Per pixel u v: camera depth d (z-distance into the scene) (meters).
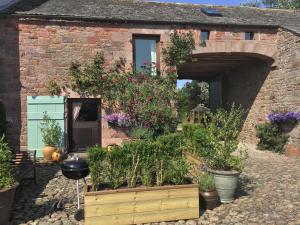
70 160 5.34
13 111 10.99
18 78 11.02
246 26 12.55
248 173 8.51
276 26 12.72
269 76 13.38
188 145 7.88
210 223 5.13
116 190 5.02
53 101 11.14
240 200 6.19
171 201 5.22
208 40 12.26
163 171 5.47
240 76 16.05
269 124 12.65
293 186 7.18
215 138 6.55
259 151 12.51
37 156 11.04
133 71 11.70
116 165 5.32
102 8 12.34
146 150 5.41
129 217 5.07
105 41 11.56
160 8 13.36
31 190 6.99
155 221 5.17
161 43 11.96
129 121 11.43
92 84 11.34
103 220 4.96
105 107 11.45
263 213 5.52
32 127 11.05
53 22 11.21
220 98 18.38
